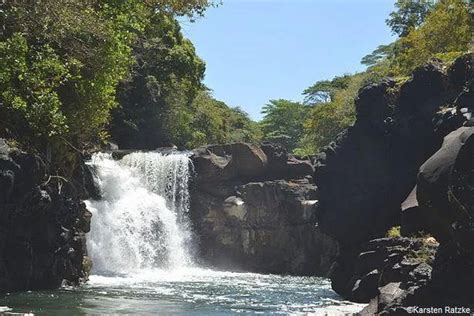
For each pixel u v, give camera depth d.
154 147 48.78
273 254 39.91
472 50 25.25
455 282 12.81
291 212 39.44
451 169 12.81
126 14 26.09
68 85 23.31
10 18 19.03
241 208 39.91
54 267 22.52
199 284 27.67
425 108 22.59
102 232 32.75
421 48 36.12
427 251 15.81
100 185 34.75
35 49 21.12
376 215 23.55
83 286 23.88
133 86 47.50
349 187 24.38
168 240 37.53
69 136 25.41
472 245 11.85
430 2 59.25
